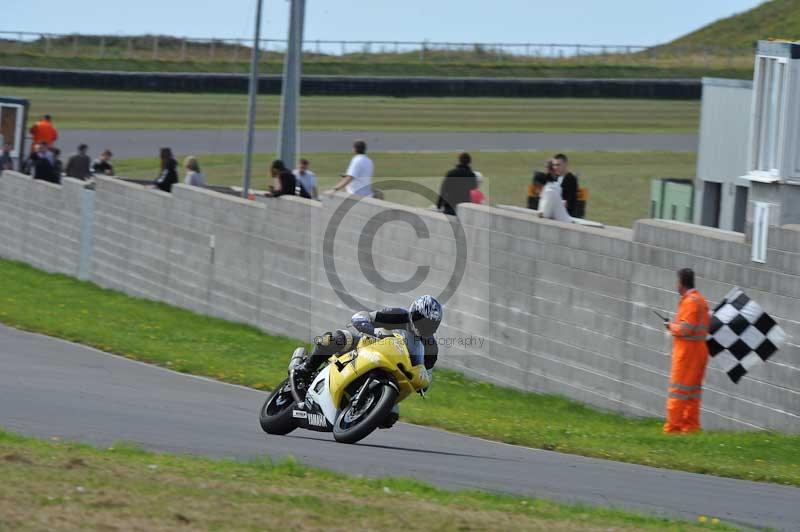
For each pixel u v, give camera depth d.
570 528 23.34
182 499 22.31
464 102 186.00
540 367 58.22
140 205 88.56
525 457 37.78
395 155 140.88
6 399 40.16
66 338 65.06
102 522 20.08
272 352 66.38
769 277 46.19
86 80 173.75
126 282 90.50
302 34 86.75
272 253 73.69
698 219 92.56
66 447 28.55
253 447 33.72
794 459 40.28
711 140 90.50
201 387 50.50
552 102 189.25
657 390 51.59
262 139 154.38
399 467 32.22
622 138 164.62
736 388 47.72
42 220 104.06
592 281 55.16
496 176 133.75
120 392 45.78
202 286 81.00
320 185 114.12
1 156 121.69
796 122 53.72
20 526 19.36
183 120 163.25
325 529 21.11
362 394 35.09
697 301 46.31
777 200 54.31
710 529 25.61
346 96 184.62
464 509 24.27
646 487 32.62
